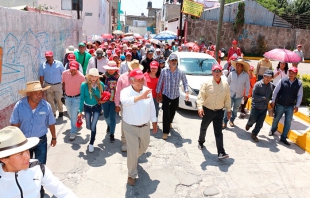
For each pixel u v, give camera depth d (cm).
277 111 633
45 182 229
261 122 624
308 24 2917
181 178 466
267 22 2747
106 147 568
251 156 561
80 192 415
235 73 699
